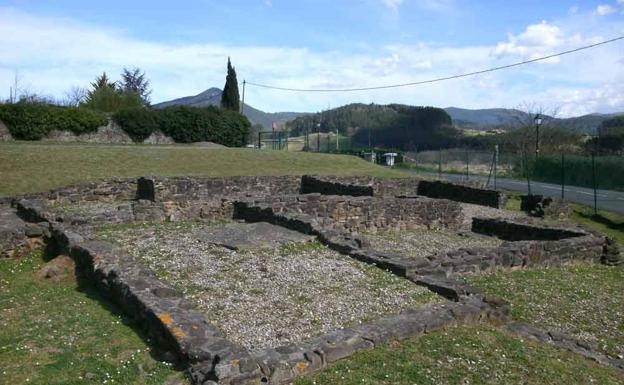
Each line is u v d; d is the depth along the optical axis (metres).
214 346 5.50
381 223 14.84
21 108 32.53
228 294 7.55
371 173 30.28
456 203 16.28
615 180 31.92
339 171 29.53
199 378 4.99
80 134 35.44
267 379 5.07
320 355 5.47
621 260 12.16
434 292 7.98
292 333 6.30
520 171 40.19
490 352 6.05
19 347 6.08
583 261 11.68
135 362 5.71
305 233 11.27
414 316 6.63
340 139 74.56
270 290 7.78
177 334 5.72
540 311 8.20
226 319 6.65
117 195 18.69
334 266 9.05
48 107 34.00
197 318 6.25
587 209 23.11
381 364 5.55
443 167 45.44
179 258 9.29
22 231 10.39
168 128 40.09
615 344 7.18
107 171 21.92
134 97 51.03
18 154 22.00
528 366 5.82
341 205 14.25
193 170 24.78
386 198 15.38
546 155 40.06
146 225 12.70
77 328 6.62
